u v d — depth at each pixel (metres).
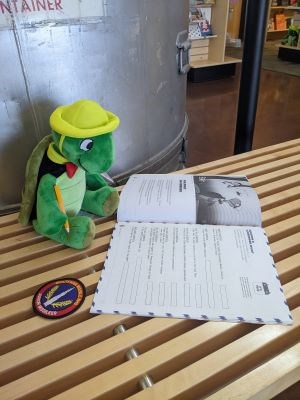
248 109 1.15
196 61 3.48
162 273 0.52
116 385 0.38
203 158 1.81
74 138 0.54
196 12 3.35
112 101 0.86
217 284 0.50
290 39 4.19
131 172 0.99
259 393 0.38
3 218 0.69
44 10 0.67
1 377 0.40
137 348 0.43
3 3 0.63
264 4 0.98
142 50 0.88
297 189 0.73
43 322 0.46
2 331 0.44
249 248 0.56
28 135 0.76
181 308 0.46
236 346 0.41
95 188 0.71
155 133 1.06
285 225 0.62
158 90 1.02
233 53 4.36
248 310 0.46
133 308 0.47
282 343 0.43
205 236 0.59
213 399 0.37
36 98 0.74
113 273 0.52
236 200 0.67
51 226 0.58
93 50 0.77
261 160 0.88
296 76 3.51
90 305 0.47
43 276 0.53
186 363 0.41
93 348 0.42
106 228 0.64
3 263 0.57
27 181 0.60
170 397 0.36
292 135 2.08
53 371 0.39
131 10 0.80
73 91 0.78
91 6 0.72
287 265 0.53
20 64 0.69
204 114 2.47
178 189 0.71
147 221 0.64
